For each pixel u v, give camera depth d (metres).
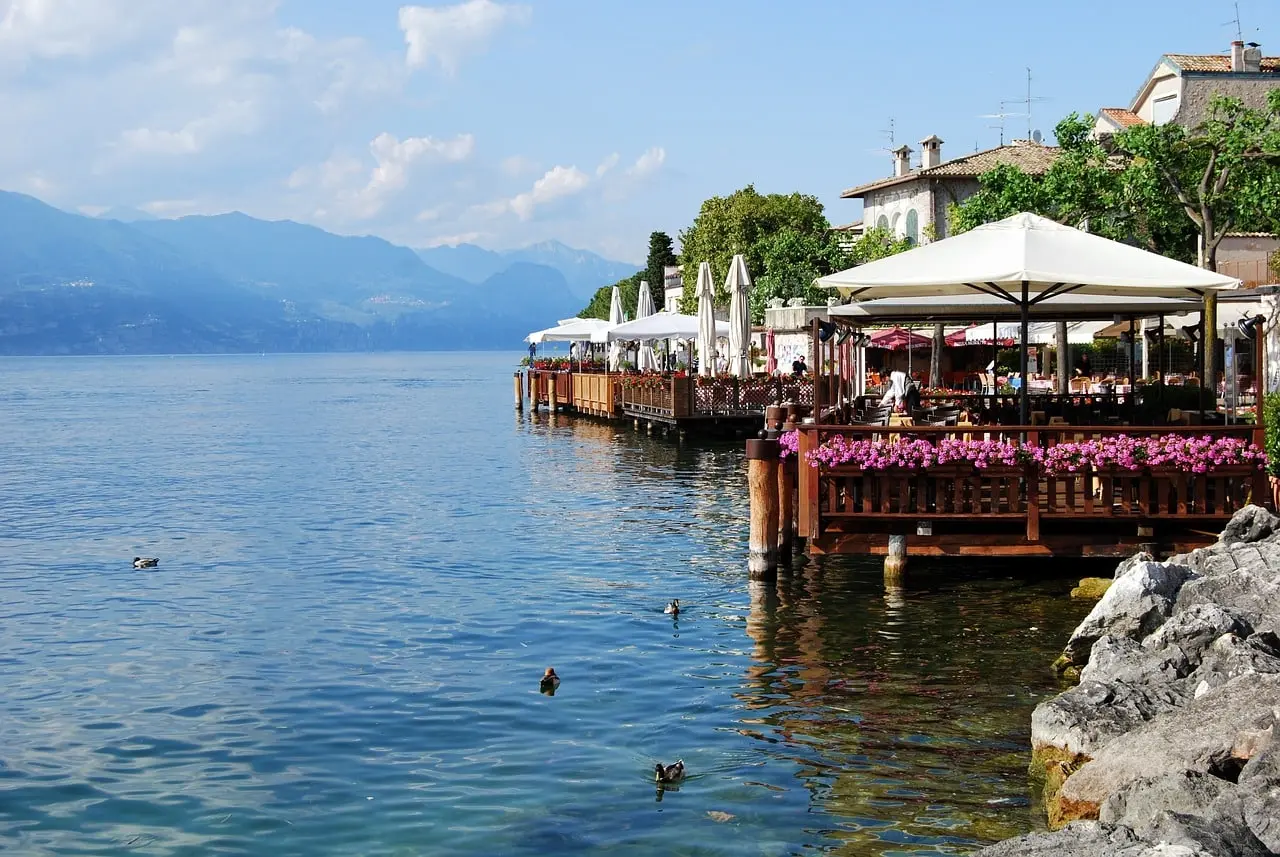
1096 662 12.56
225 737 12.81
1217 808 8.21
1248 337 23.55
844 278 17.92
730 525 26.67
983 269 17.62
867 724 12.67
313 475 39.94
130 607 19.36
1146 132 39.22
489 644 16.44
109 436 59.88
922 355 63.09
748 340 48.31
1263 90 57.56
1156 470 17.45
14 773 11.86
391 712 13.52
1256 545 15.38
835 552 18.53
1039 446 17.97
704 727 12.75
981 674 14.35
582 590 19.83
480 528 27.20
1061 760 10.83
